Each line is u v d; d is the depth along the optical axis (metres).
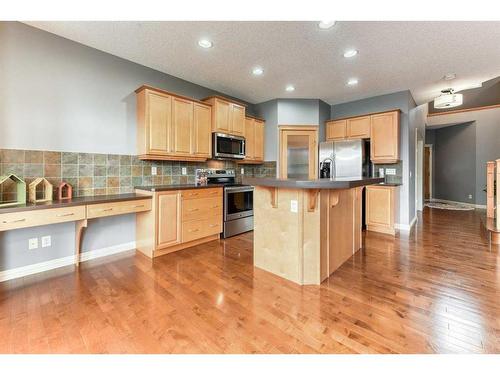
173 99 3.39
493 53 3.03
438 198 8.53
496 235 3.49
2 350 1.47
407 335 1.61
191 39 2.73
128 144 3.25
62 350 1.47
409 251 3.25
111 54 3.07
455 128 7.86
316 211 2.33
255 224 2.75
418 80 3.96
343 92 4.55
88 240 2.94
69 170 2.78
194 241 3.50
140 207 2.88
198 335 1.62
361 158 4.50
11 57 2.40
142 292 2.17
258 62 3.29
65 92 2.73
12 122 2.42
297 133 5.01
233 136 4.20
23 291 2.17
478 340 1.55
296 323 1.74
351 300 2.05
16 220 2.07
